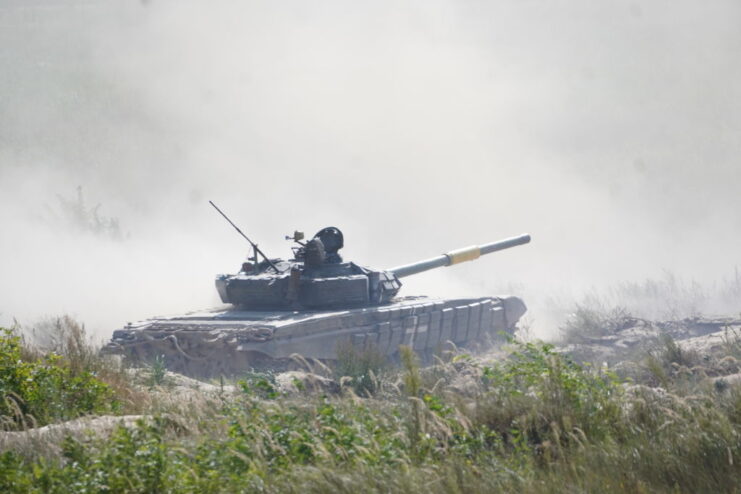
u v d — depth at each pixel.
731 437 29.97
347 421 33.00
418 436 31.44
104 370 50.88
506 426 35.75
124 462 27.81
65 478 27.77
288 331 65.94
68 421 38.69
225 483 27.75
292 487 27.06
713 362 54.19
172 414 36.47
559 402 35.56
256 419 32.50
